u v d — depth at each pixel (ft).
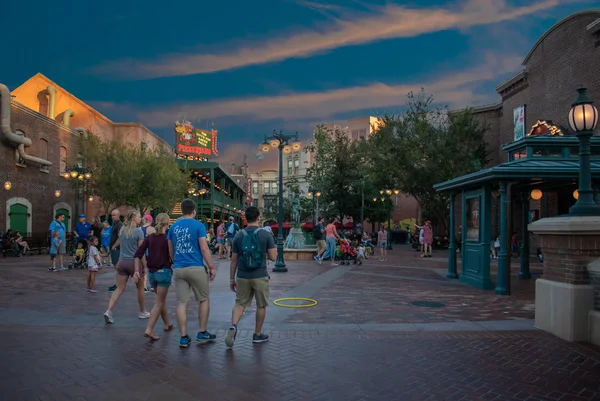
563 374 14.98
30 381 13.92
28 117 80.18
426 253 71.36
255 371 15.01
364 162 120.26
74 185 86.33
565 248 20.10
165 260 19.08
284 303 28.09
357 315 24.43
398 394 13.16
